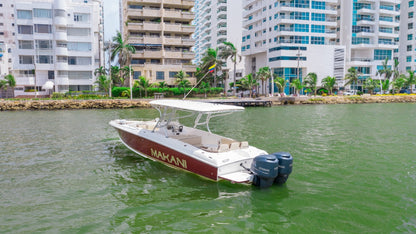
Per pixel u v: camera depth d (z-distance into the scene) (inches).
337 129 802.2
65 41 1982.0
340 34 2842.0
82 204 305.6
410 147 565.9
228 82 3297.2
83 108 1553.9
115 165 441.1
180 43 2315.5
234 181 323.3
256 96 2206.0
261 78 2385.6
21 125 880.3
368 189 346.0
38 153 518.0
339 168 427.2
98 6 2605.8
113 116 1157.7
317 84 2581.2
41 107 1501.0
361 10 2723.9
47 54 1961.1
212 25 3641.7
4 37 2783.0
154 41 2261.3
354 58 2827.3
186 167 384.5
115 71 2309.3
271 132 750.5
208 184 358.3
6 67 2231.8
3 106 1443.2
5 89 1886.1
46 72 2005.4
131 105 1612.9
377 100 2127.2
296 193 331.9
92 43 2041.1
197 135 459.5
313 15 2568.9
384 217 277.3
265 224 263.1
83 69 2030.0
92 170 418.9
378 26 2773.1
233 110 407.2
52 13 1942.7
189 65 2292.1
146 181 371.6
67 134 708.0
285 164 334.0
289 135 703.1
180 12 2331.4
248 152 367.9
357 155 502.9
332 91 2566.4
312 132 749.9
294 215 280.2
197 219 272.2
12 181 375.6
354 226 260.8
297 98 1961.1
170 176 388.2
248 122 962.7
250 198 317.4
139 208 295.3
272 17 2623.0
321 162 458.9
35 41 1930.4
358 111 1397.6
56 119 1048.2
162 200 314.5
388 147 566.9
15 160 473.4
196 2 5354.3
